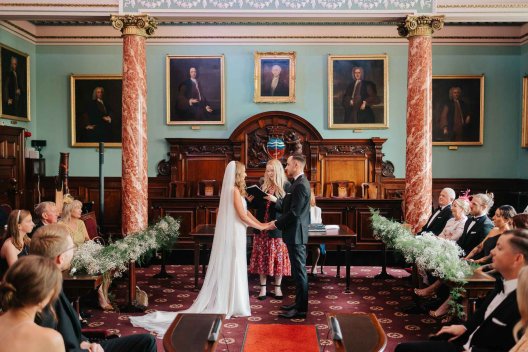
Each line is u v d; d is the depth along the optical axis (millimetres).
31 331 2604
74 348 3506
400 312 6934
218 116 12281
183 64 12227
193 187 12117
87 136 12375
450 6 8602
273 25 12180
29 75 12023
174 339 3812
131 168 8625
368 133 12328
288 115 11953
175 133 12344
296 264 6508
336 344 3715
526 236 3465
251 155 12055
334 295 7840
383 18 8742
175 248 10852
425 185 8664
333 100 12266
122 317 6637
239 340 5758
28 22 11867
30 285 2648
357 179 12102
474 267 5410
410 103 8750
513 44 12227
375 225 7359
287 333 5746
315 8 8625
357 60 12227
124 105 8625
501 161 12367
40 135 12383
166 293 7938
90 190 12242
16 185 10914
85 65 12336
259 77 12219
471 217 6699
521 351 2602
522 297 2705
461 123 12336
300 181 6453
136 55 8578
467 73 12305
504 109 12328
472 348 3525
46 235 3705
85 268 5582
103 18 8727
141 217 8703
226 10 8609
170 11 8578
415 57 8656
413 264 7102
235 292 6605
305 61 12281
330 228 8445
